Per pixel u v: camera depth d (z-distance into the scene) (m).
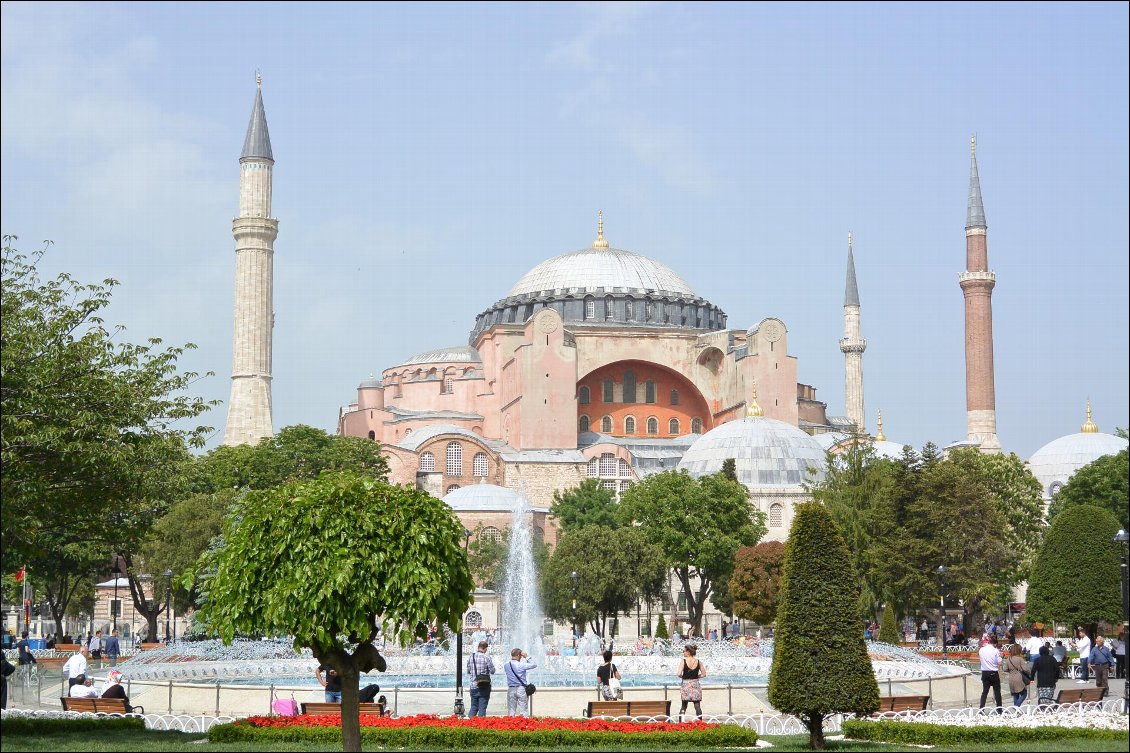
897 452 129.88
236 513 27.12
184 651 62.59
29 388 31.11
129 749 26.67
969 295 127.56
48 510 33.16
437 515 26.11
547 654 71.56
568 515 111.62
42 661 70.50
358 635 25.31
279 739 29.23
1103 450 138.62
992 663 37.31
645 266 152.38
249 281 131.00
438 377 149.00
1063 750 26.59
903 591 82.31
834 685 28.47
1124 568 37.41
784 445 123.69
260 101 134.62
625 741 28.89
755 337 131.38
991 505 84.75
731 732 29.33
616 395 139.00
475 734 28.61
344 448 105.44
